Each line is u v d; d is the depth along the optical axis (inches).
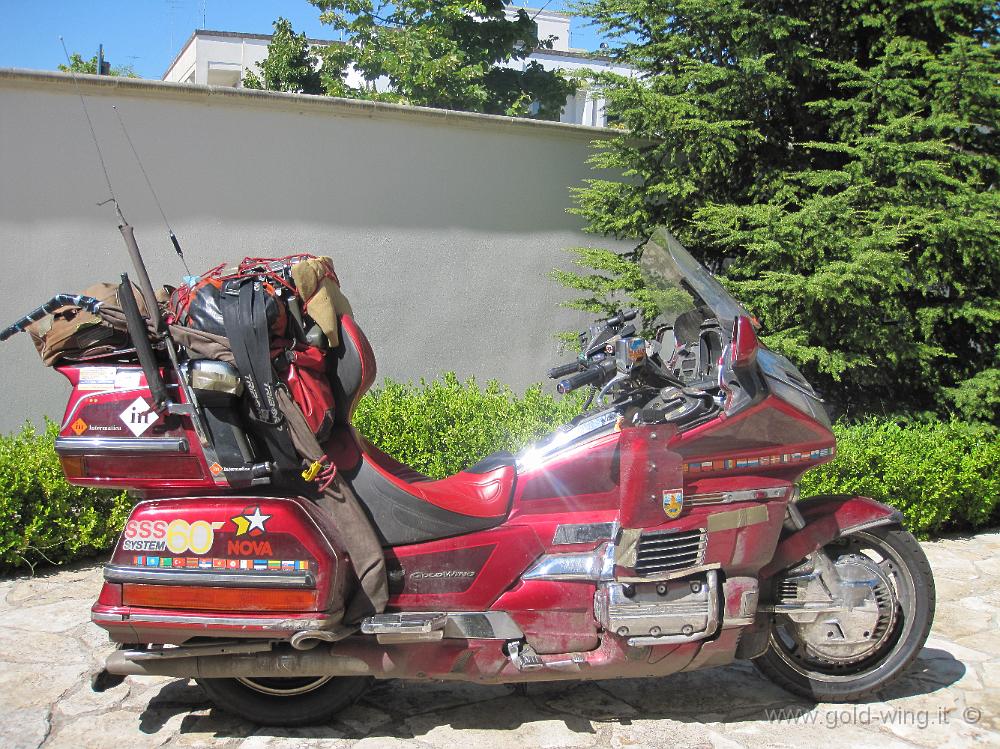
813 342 236.2
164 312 120.6
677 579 122.3
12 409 226.2
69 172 225.8
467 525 123.3
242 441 115.1
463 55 414.3
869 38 253.3
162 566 114.3
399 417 202.1
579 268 290.8
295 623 112.8
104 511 191.0
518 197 280.5
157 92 231.3
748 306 229.3
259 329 113.3
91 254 229.8
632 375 121.0
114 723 127.7
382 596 118.1
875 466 210.1
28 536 181.0
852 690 133.6
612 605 120.3
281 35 513.3
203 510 114.5
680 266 135.5
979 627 164.4
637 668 123.3
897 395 257.3
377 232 262.7
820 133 257.1
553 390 292.2
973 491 217.0
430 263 270.7
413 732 126.3
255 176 245.9
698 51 250.4
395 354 269.3
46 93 221.8
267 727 127.1
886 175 236.5
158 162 234.7
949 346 259.8
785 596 131.2
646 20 250.4
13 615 163.9
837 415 254.7
